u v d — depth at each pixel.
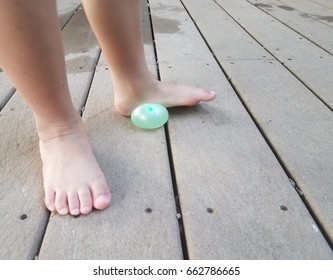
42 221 0.29
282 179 0.33
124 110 0.43
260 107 0.46
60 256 0.26
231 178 0.33
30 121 0.42
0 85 0.52
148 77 0.42
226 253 0.26
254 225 0.28
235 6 1.01
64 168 0.31
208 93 0.44
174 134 0.40
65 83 0.30
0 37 0.25
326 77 0.56
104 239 0.27
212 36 0.75
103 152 0.37
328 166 0.35
